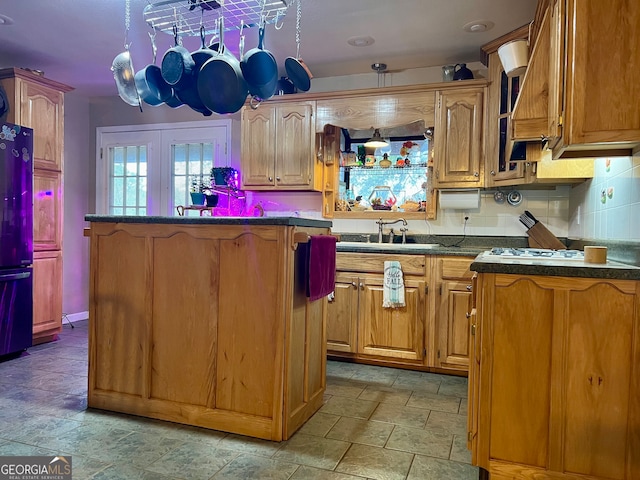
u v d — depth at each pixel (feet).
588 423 5.74
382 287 11.28
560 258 6.89
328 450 6.96
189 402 7.77
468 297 10.56
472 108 11.55
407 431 7.69
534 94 7.34
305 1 9.36
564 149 6.61
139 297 8.04
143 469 6.30
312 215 14.34
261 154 13.53
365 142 13.76
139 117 16.58
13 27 10.91
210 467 6.38
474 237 12.66
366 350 11.44
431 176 12.74
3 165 11.39
